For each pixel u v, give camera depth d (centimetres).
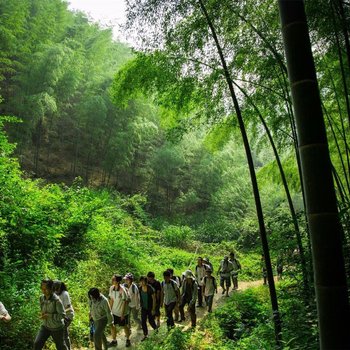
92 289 551
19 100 1819
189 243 2012
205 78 572
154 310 679
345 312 183
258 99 596
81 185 2155
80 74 2106
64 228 1009
